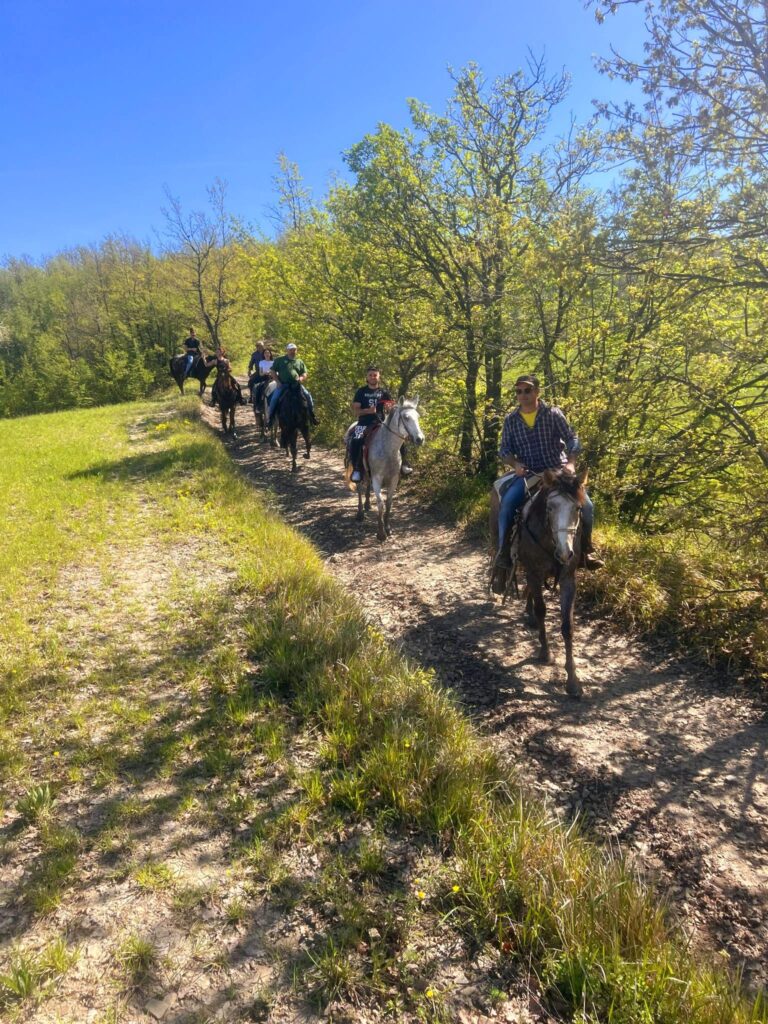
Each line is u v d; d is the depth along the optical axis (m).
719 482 8.95
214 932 3.18
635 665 6.14
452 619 7.29
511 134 11.58
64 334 51.22
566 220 8.53
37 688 5.36
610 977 2.78
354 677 5.29
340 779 4.23
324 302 17.28
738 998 2.72
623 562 7.59
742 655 5.98
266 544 8.96
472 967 2.99
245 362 42.47
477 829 3.67
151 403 27.78
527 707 5.48
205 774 4.37
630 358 9.41
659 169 7.82
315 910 3.30
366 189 12.89
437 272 12.80
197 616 6.78
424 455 14.28
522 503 5.93
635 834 4.05
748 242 7.81
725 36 6.88
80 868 3.56
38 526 9.76
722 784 4.48
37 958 3.00
